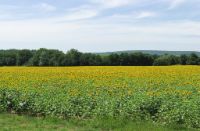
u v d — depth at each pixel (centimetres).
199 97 1501
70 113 1438
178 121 1271
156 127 1241
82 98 1513
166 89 1803
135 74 3025
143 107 1377
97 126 1302
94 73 3150
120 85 2033
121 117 1363
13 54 7269
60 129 1280
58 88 1914
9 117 1488
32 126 1330
